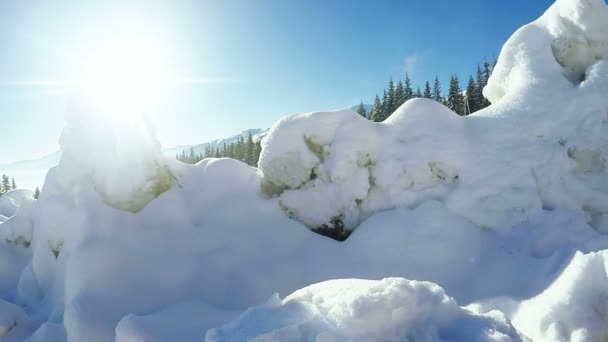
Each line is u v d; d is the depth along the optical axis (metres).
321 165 6.34
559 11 6.54
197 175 6.68
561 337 3.13
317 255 5.54
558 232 4.84
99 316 4.41
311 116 6.52
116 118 5.91
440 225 5.25
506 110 6.21
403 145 6.17
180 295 4.97
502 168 5.63
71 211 5.66
